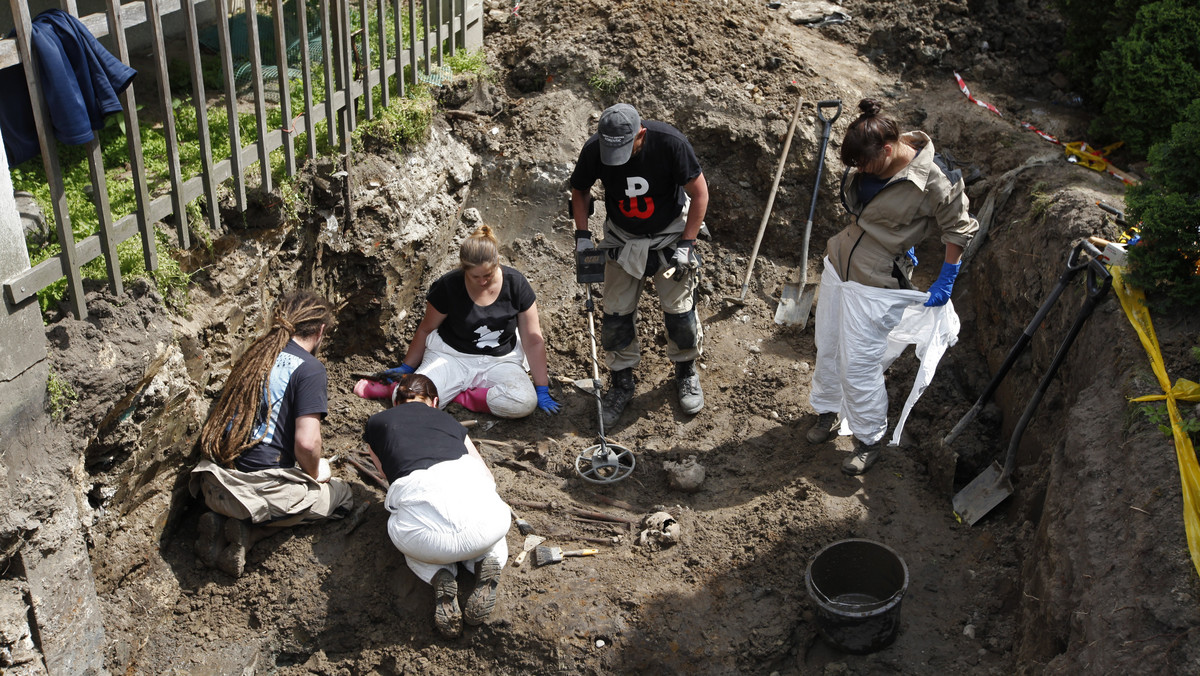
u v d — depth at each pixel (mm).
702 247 6391
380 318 5773
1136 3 5883
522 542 4633
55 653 3592
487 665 4164
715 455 5184
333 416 5355
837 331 4730
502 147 6363
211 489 4301
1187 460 3291
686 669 4043
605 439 5277
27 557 3422
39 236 4008
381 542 4508
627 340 5309
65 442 3607
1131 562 3240
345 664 4238
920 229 4367
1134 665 2975
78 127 3471
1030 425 4656
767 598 4289
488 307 5156
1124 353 3973
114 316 3896
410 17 5742
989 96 6707
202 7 6277
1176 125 4055
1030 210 5367
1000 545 4391
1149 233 3973
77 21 3463
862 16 7309
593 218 6305
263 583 4363
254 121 5285
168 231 4348
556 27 6742
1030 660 3643
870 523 4637
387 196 5555
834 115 6113
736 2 7051
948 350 5602
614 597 4305
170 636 4203
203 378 4551
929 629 4121
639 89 6418
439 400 5281
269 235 4895
